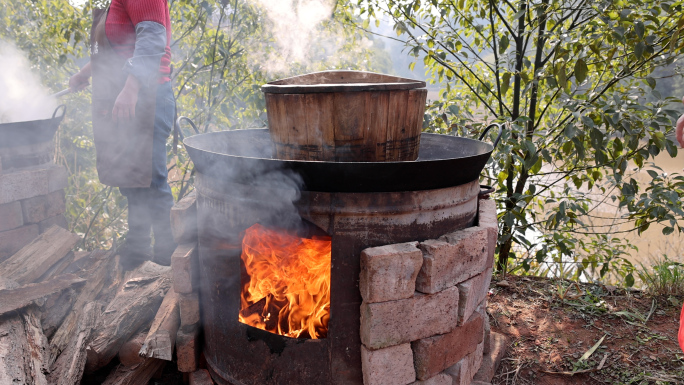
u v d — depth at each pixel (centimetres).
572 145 295
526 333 254
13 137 259
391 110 166
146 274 234
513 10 329
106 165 242
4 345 170
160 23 229
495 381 216
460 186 173
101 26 231
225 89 382
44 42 389
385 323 157
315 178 149
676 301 281
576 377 218
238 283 172
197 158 171
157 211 258
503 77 300
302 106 164
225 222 168
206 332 192
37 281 240
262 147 246
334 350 164
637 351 234
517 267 360
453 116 345
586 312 273
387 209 156
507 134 280
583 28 297
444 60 337
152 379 207
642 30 254
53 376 177
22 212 267
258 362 172
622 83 330
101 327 194
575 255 367
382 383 162
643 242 516
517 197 323
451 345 176
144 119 234
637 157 300
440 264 162
